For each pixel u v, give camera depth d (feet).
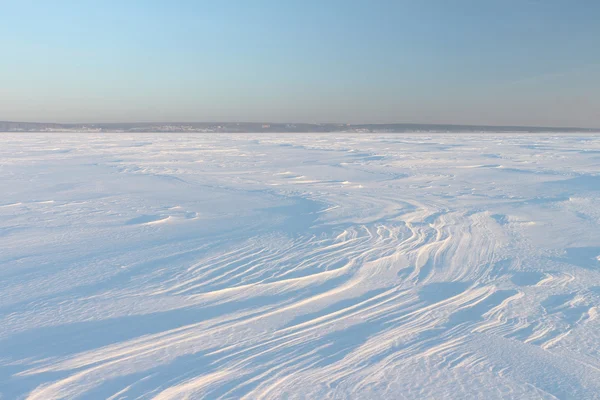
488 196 38.86
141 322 13.14
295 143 144.36
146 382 10.03
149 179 49.62
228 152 97.96
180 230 24.99
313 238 23.30
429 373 10.54
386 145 129.59
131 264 18.54
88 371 10.48
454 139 179.52
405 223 27.40
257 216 29.27
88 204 33.50
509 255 20.66
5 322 13.00
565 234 24.81
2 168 60.18
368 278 17.38
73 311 13.83
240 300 14.97
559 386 10.01
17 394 9.53
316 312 14.07
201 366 10.75
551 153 91.50
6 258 19.26
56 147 112.57
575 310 14.23
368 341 12.12
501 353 11.49
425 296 15.53
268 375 10.38
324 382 10.14
